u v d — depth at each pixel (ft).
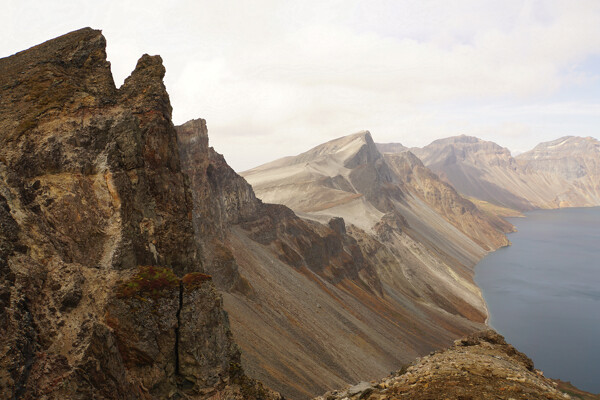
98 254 84.84
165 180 114.32
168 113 124.67
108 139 99.66
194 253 114.62
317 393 191.93
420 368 83.51
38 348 60.18
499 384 68.13
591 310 577.84
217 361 85.76
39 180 85.25
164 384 77.05
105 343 67.56
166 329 78.64
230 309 218.18
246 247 336.90
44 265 70.74
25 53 123.03
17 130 91.15
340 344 287.07
